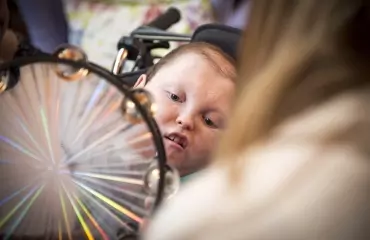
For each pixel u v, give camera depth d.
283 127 0.59
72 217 0.88
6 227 0.88
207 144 1.12
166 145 1.11
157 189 0.81
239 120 0.60
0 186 0.88
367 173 0.54
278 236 0.54
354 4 0.57
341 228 0.53
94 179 0.87
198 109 1.13
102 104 0.84
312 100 0.58
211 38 1.38
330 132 0.56
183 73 1.16
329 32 0.58
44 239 0.89
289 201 0.55
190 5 2.33
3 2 1.28
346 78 0.58
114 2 2.35
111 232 0.87
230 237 0.55
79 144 0.87
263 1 0.62
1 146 0.87
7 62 0.83
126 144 0.85
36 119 0.87
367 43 0.58
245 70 0.62
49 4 2.23
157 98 1.14
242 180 0.57
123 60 1.37
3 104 0.86
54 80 0.84
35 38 2.23
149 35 1.45
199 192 0.59
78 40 2.27
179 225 0.58
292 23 0.59
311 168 0.55
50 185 0.87
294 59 0.58
